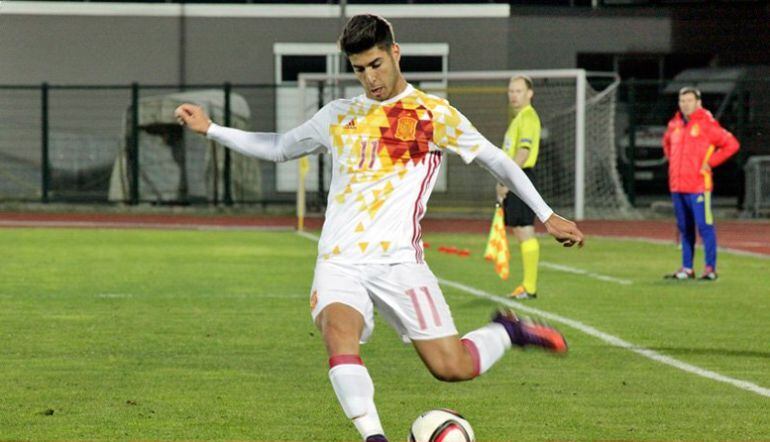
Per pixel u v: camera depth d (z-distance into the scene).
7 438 17.39
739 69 79.75
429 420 14.45
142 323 29.05
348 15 82.62
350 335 14.41
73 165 80.69
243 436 17.64
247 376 22.34
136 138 75.88
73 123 82.19
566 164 75.12
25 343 25.92
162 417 18.84
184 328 28.23
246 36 82.81
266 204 78.31
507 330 15.82
